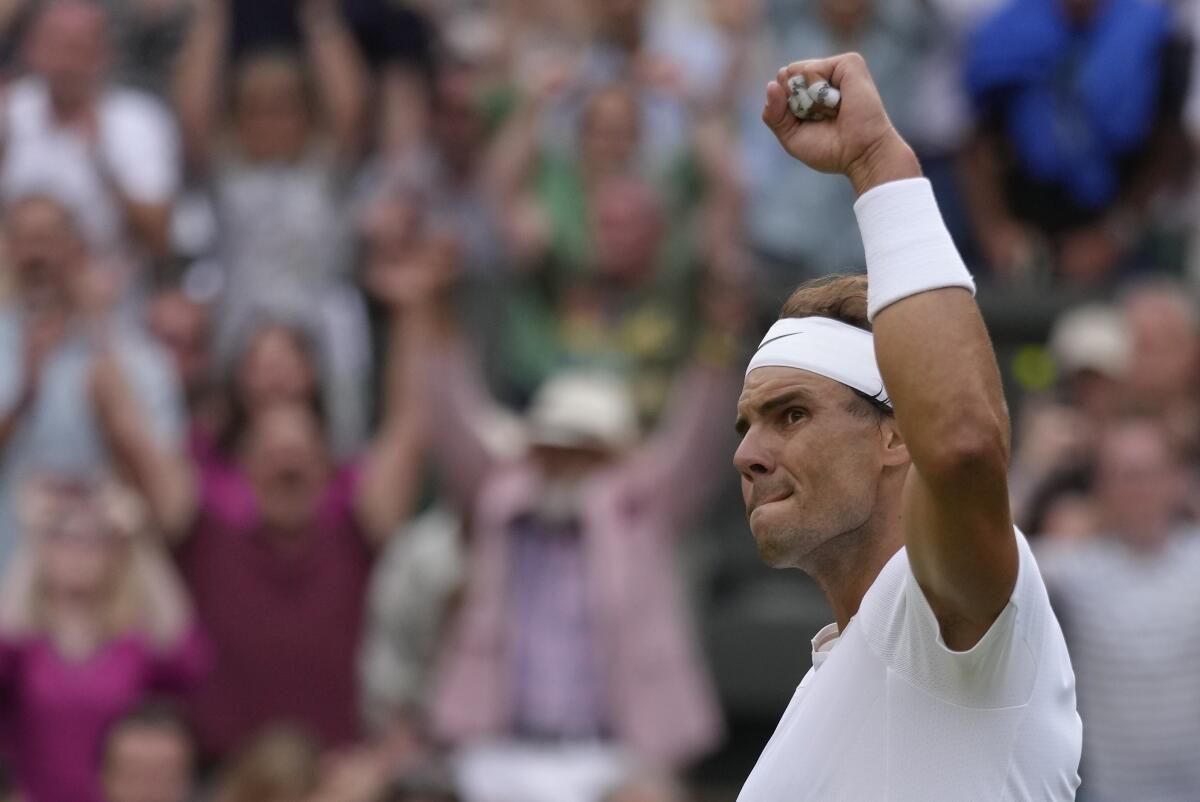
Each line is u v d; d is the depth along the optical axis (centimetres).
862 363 727
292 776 1906
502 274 2433
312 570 2088
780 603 2453
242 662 2062
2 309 2134
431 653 2052
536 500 2059
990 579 663
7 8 2694
